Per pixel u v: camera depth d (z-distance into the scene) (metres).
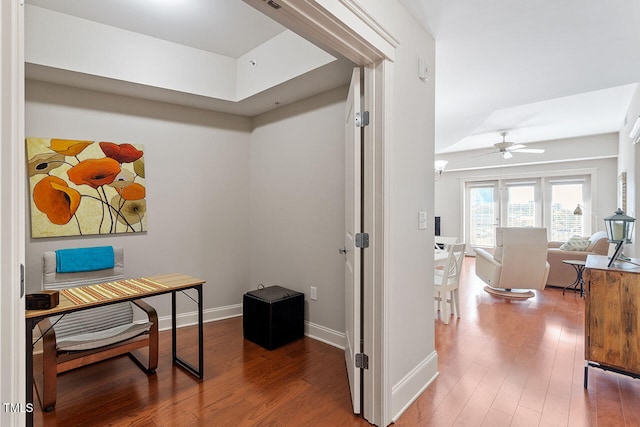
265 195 3.63
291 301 3.00
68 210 2.78
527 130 6.02
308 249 3.17
